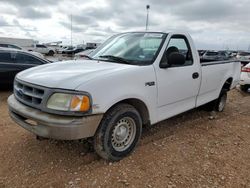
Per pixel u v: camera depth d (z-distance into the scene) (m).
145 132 4.42
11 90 7.80
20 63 7.73
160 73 3.70
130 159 3.41
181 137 4.26
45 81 2.96
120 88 3.12
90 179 2.94
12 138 3.99
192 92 4.48
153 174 3.07
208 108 5.78
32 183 2.85
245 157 3.62
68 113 2.76
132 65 3.53
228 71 5.70
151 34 4.17
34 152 3.55
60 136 2.79
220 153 3.71
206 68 4.80
